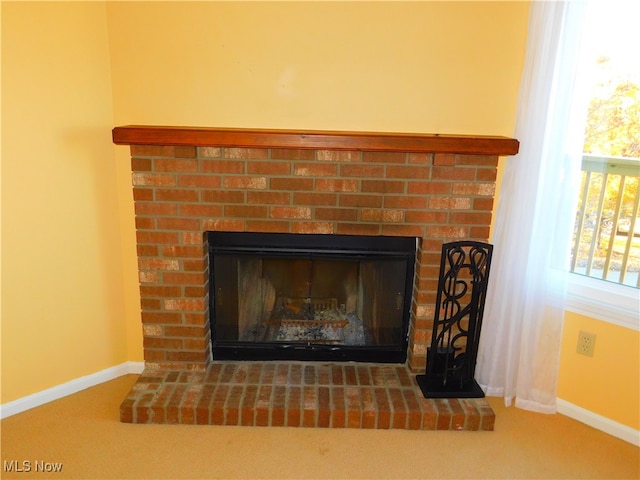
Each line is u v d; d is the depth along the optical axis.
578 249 2.20
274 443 2.00
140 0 2.00
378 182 2.11
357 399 2.15
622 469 1.92
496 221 2.21
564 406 2.24
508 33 2.03
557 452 2.00
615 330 2.05
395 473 1.86
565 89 1.90
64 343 2.22
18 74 1.89
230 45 2.04
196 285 2.24
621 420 2.09
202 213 2.14
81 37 1.99
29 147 1.97
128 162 2.18
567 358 2.20
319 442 2.01
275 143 1.98
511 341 2.22
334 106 2.11
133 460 1.88
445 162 2.08
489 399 2.34
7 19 1.83
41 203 2.04
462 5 2.01
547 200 2.01
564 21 1.86
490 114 2.12
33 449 1.92
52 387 2.23
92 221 2.19
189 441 1.99
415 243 2.27
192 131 1.96
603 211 2.12
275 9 2.01
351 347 2.41
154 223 2.16
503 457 1.96
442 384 2.22
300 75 2.08
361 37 2.04
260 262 2.35
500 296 2.21
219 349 2.41
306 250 2.25
